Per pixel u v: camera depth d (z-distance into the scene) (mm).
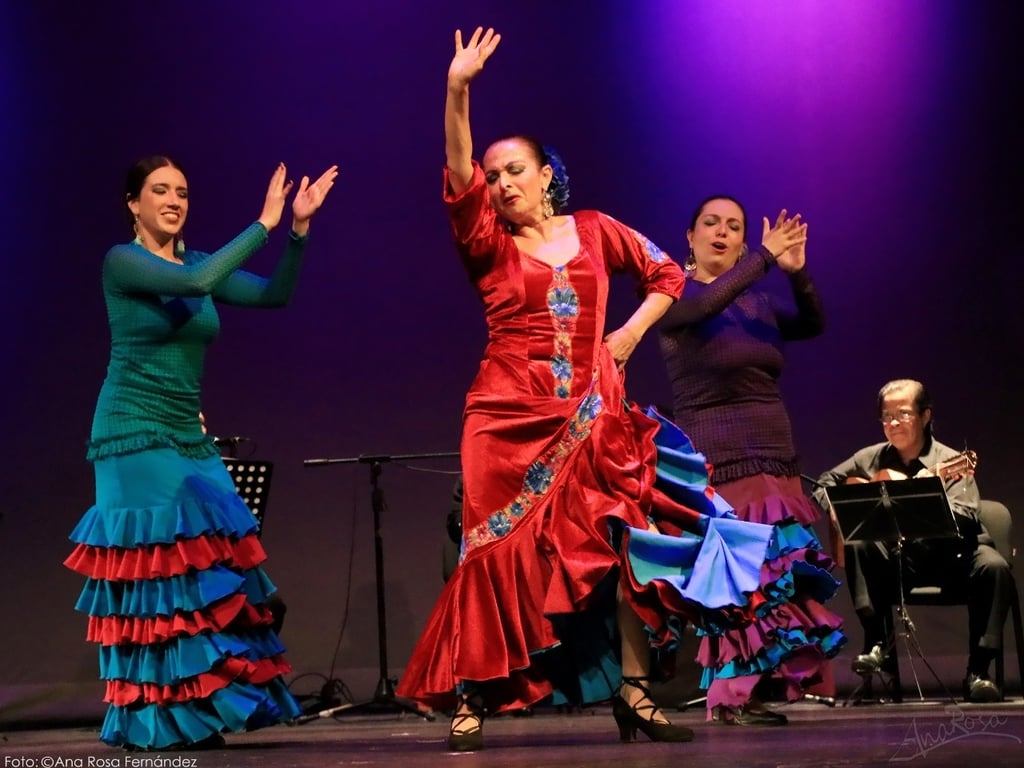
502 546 4738
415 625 9477
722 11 9945
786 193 9805
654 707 4727
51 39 9422
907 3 9867
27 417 9086
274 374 9547
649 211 9820
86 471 9133
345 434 9578
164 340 5453
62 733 7723
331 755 4551
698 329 6156
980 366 9594
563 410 4801
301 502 9477
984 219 9719
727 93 9891
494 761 3934
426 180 9844
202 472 5504
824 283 9703
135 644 5301
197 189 9516
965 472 8078
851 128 9820
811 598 5906
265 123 9672
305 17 9797
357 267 9727
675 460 4973
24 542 8953
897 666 8297
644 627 4727
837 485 7598
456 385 9719
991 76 9828
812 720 5922
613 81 9898
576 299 4906
